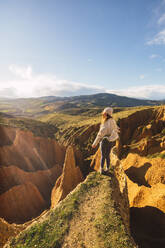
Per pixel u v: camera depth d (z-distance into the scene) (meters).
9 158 48.34
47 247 4.20
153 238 14.85
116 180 7.47
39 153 59.19
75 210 5.38
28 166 50.47
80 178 35.34
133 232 15.59
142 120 70.69
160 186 21.95
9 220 31.86
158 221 16.48
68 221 5.01
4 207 32.69
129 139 65.12
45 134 97.44
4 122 87.25
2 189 36.75
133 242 4.16
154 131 58.62
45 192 44.66
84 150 71.19
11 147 51.38
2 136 64.12
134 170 33.03
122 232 4.33
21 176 41.50
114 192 6.19
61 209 5.57
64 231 4.65
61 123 131.88
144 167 31.88
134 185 26.33
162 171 28.14
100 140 6.62
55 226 4.88
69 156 34.81
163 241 14.19
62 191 32.94
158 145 41.53
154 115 69.44
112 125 5.95
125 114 76.25
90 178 7.05
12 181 39.22
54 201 33.69
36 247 4.24
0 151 47.78
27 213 34.66
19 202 34.56
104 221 4.75
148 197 20.78
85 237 4.37
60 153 63.91
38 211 36.22
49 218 5.26
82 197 6.01
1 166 40.06
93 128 81.19
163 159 30.11
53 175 51.72
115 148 10.52
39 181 45.72
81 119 138.38
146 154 42.19
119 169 8.73
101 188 6.27
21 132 58.25
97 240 4.21
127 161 37.75
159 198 18.95
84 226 4.72
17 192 35.28
